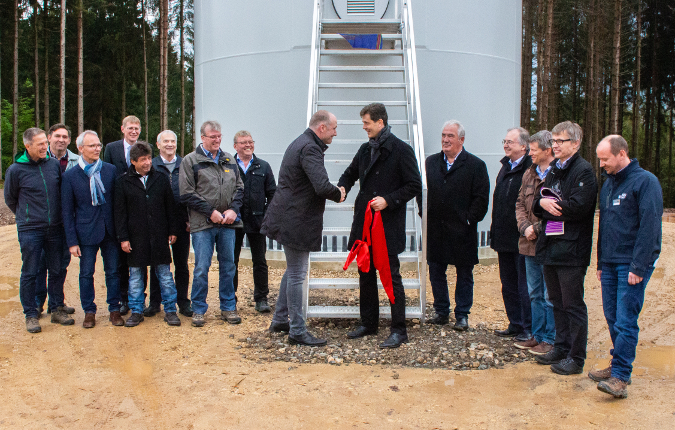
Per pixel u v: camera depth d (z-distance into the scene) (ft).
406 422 10.16
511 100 27.17
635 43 88.12
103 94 88.53
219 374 12.51
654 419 10.17
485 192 15.64
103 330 15.80
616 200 11.42
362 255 14.07
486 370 12.83
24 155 15.81
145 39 87.04
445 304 16.26
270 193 17.84
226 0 25.49
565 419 10.22
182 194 15.83
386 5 24.48
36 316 15.94
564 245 12.21
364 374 12.54
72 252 15.71
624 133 108.06
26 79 91.91
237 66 25.39
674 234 36.11
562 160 12.46
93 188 15.66
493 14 25.71
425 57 24.63
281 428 9.95
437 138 24.95
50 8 83.20
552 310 13.87
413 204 17.30
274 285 21.47
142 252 15.92
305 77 24.41
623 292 11.29
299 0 24.25
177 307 18.74
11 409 10.74
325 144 14.26
